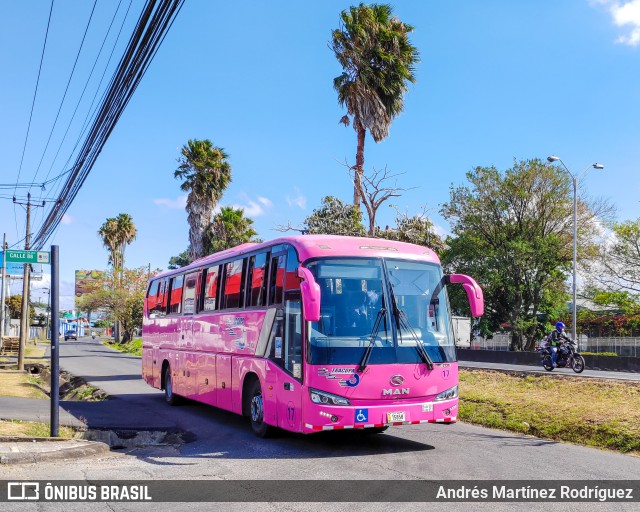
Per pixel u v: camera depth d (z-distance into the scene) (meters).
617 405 12.58
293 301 10.03
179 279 16.64
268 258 11.27
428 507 6.64
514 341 41.75
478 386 17.11
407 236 25.52
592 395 14.07
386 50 28.66
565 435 11.38
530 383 16.61
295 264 10.06
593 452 10.00
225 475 8.23
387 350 9.55
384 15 29.16
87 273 131.00
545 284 41.47
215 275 13.92
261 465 8.85
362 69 28.31
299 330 9.71
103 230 78.44
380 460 9.11
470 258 40.62
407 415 9.50
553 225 41.12
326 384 9.18
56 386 10.85
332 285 9.58
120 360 42.19
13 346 52.66
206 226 40.62
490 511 6.52
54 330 10.89
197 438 11.68
